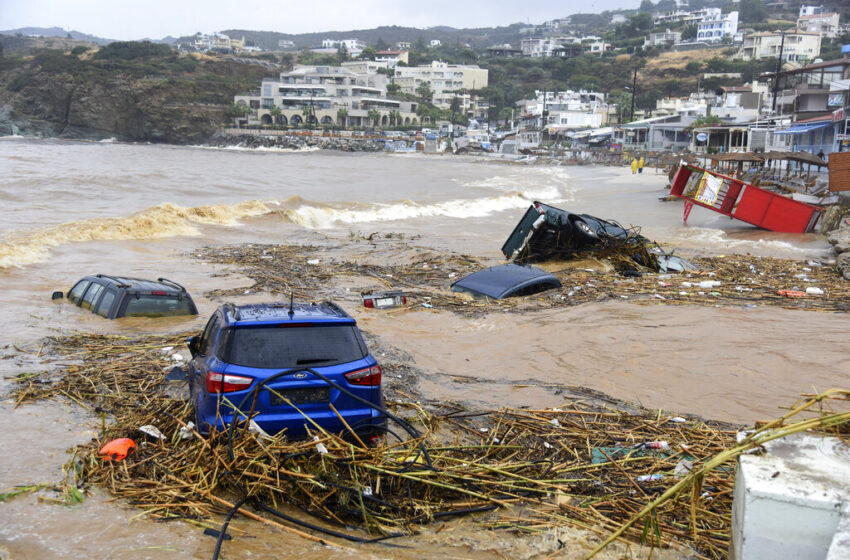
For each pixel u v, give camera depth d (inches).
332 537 201.6
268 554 186.9
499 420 308.2
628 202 1893.5
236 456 225.5
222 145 7204.7
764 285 682.2
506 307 551.5
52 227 984.9
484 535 203.9
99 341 437.1
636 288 640.4
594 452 273.1
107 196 1535.4
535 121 6343.5
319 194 1910.7
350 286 672.4
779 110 3186.5
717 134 3304.6
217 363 245.1
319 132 6939.0
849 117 2046.0
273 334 250.8
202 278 690.8
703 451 265.7
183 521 205.6
